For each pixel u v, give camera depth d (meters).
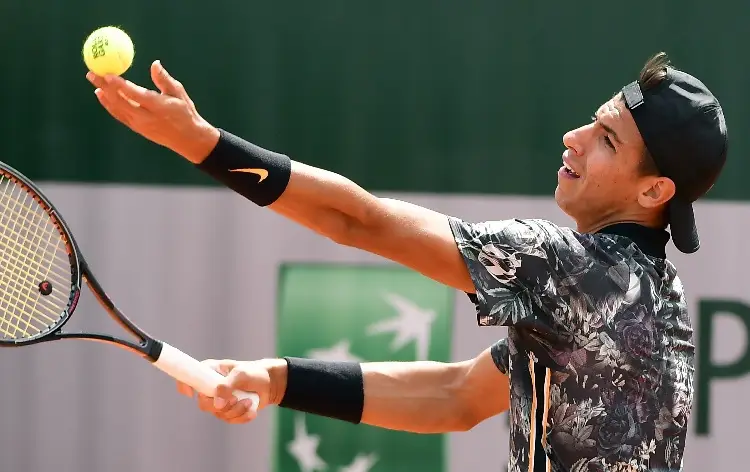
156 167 14.59
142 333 8.19
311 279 14.62
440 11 14.95
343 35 14.85
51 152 14.52
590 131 7.70
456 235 6.88
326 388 8.71
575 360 6.91
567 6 15.01
